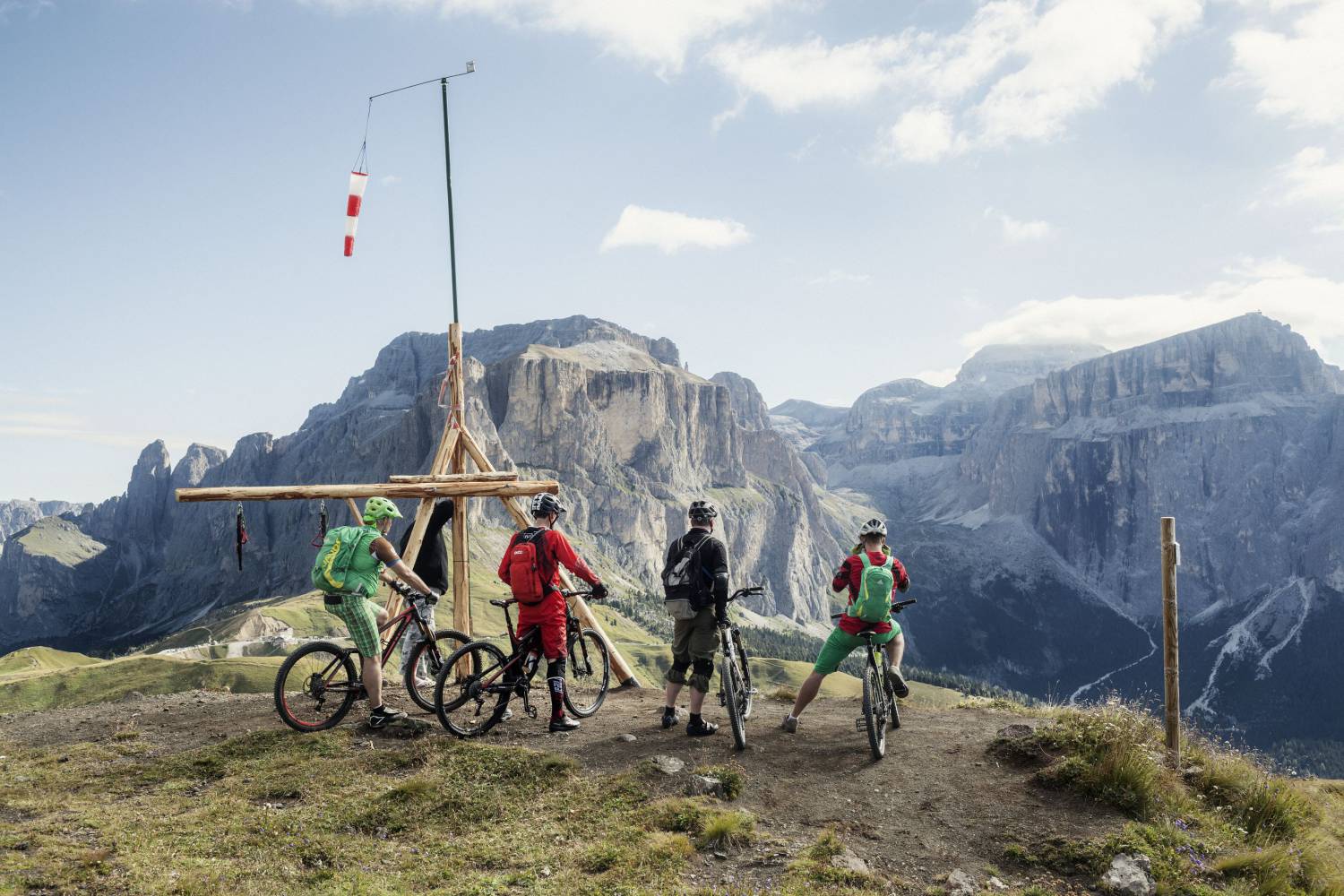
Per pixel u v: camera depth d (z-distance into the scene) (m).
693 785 8.55
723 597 10.05
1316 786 10.48
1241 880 7.42
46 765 9.43
